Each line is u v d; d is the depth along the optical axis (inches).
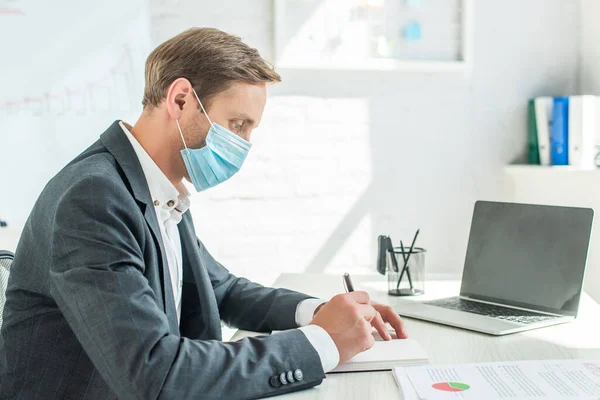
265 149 106.9
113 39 101.8
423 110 108.7
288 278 79.0
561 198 100.5
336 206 108.6
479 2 108.6
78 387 44.6
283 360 41.4
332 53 104.9
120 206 43.6
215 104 48.4
